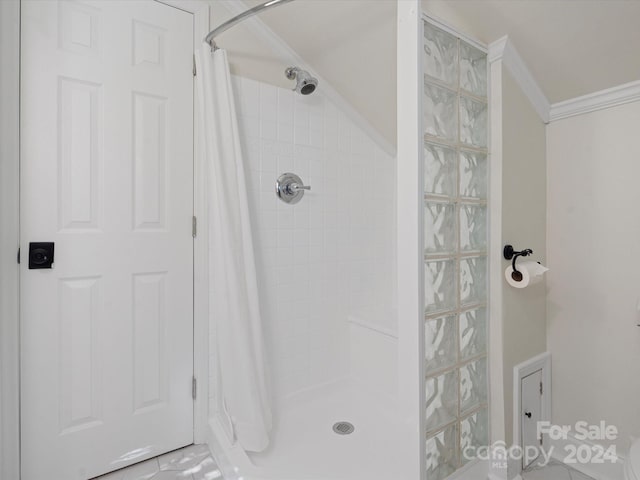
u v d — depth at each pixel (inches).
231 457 54.5
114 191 55.7
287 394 75.2
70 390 53.0
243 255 61.4
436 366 48.5
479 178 55.2
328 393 80.5
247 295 61.5
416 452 44.6
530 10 47.7
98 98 54.2
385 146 88.0
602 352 58.1
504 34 52.5
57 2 50.9
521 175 58.4
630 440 55.0
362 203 86.4
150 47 58.4
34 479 50.6
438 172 48.6
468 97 52.8
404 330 45.8
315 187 78.4
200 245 63.4
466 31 53.7
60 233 51.8
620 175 55.3
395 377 73.0
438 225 48.6
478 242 55.1
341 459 59.8
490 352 55.9
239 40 67.2
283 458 59.9
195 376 63.8
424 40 46.6
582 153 59.5
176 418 62.1
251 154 69.2
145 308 58.8
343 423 70.8
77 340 53.4
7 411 47.3
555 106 61.7
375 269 88.9
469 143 53.5
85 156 53.4
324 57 71.1
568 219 61.5
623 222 55.3
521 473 57.7
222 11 65.6
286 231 74.4
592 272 58.9
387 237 90.8
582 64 53.1
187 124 62.2
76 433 53.6
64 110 51.7
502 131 54.5
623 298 55.6
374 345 77.8
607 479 56.6
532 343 61.3
